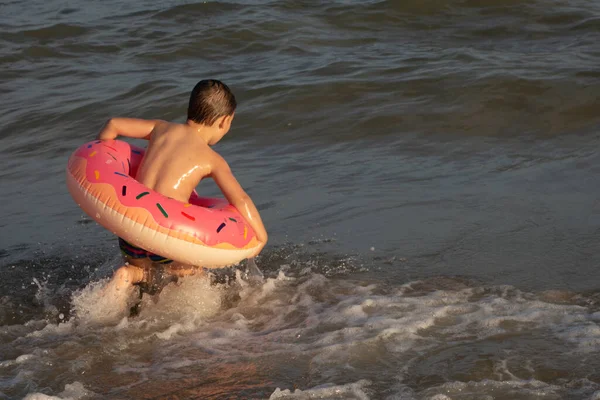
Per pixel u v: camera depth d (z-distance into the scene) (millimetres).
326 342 5980
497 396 5047
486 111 11922
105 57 17031
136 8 20328
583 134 10805
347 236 8281
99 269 7949
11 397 5391
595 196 8664
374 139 11438
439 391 5141
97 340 6285
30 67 16672
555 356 5500
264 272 7586
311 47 16281
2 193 10516
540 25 16344
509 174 9617
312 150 11266
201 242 6504
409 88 13031
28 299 7309
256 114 12672
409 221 8508
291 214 8984
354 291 6992
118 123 7414
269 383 5453
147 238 6484
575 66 13234
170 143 7125
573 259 7289
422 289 6930
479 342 5777
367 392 5211
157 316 6723
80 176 6762
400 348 5770
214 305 6941
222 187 7031
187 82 14656
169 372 5715
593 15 16484
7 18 20203
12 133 13172
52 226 9203
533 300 6496
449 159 10406
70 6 21312
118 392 5449
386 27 17188
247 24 17719
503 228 8102
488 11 17312
